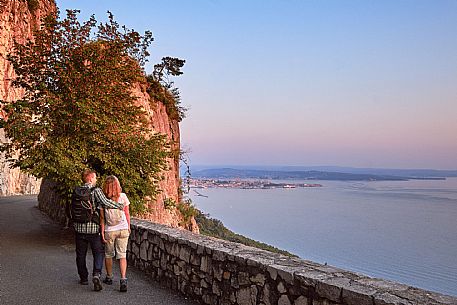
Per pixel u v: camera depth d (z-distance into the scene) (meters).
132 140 11.76
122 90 12.09
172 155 12.97
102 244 7.21
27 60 11.88
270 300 4.71
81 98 11.31
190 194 27.33
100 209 7.00
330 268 4.64
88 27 12.20
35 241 11.84
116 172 11.38
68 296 6.48
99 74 11.55
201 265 6.12
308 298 4.20
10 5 32.72
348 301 3.76
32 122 11.15
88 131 11.27
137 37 12.48
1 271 8.11
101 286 6.84
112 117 11.70
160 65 26.42
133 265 8.59
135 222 8.96
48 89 11.65
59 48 11.89
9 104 11.34
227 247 5.94
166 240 7.21
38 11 38.38
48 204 19.19
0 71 31.47
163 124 24.70
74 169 10.70
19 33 34.16
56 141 10.88
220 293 5.66
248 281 5.10
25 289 6.86
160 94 25.14
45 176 10.94
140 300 6.32
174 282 6.88
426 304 3.36
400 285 3.91
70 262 9.08
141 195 12.31
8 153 11.55
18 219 17.16
